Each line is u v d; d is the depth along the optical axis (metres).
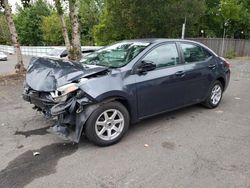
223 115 5.41
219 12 30.12
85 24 42.69
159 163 3.50
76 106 3.68
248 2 33.25
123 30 21.78
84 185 3.04
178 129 4.65
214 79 5.62
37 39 52.66
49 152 3.81
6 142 4.13
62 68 4.11
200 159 3.60
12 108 5.88
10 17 10.36
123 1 19.77
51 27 43.91
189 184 3.05
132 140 4.20
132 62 4.24
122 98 4.02
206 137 4.32
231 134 4.45
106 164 3.48
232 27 32.84
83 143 4.09
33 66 4.55
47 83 3.89
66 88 3.64
